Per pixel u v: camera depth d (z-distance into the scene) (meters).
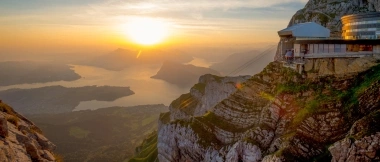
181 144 82.56
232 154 63.03
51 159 25.88
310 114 57.25
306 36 75.81
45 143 28.73
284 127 61.12
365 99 53.34
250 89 77.25
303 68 67.94
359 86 57.41
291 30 75.00
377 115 45.56
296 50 70.94
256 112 71.56
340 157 44.34
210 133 76.00
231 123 74.88
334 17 110.00
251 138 62.69
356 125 46.66
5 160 19.34
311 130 55.50
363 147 42.22
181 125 84.06
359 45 63.19
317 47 67.56
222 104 80.62
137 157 165.62
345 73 61.50
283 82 70.44
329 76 63.09
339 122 54.34
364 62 59.81
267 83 75.25
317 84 63.56
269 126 63.78
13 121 27.22
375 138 42.03
